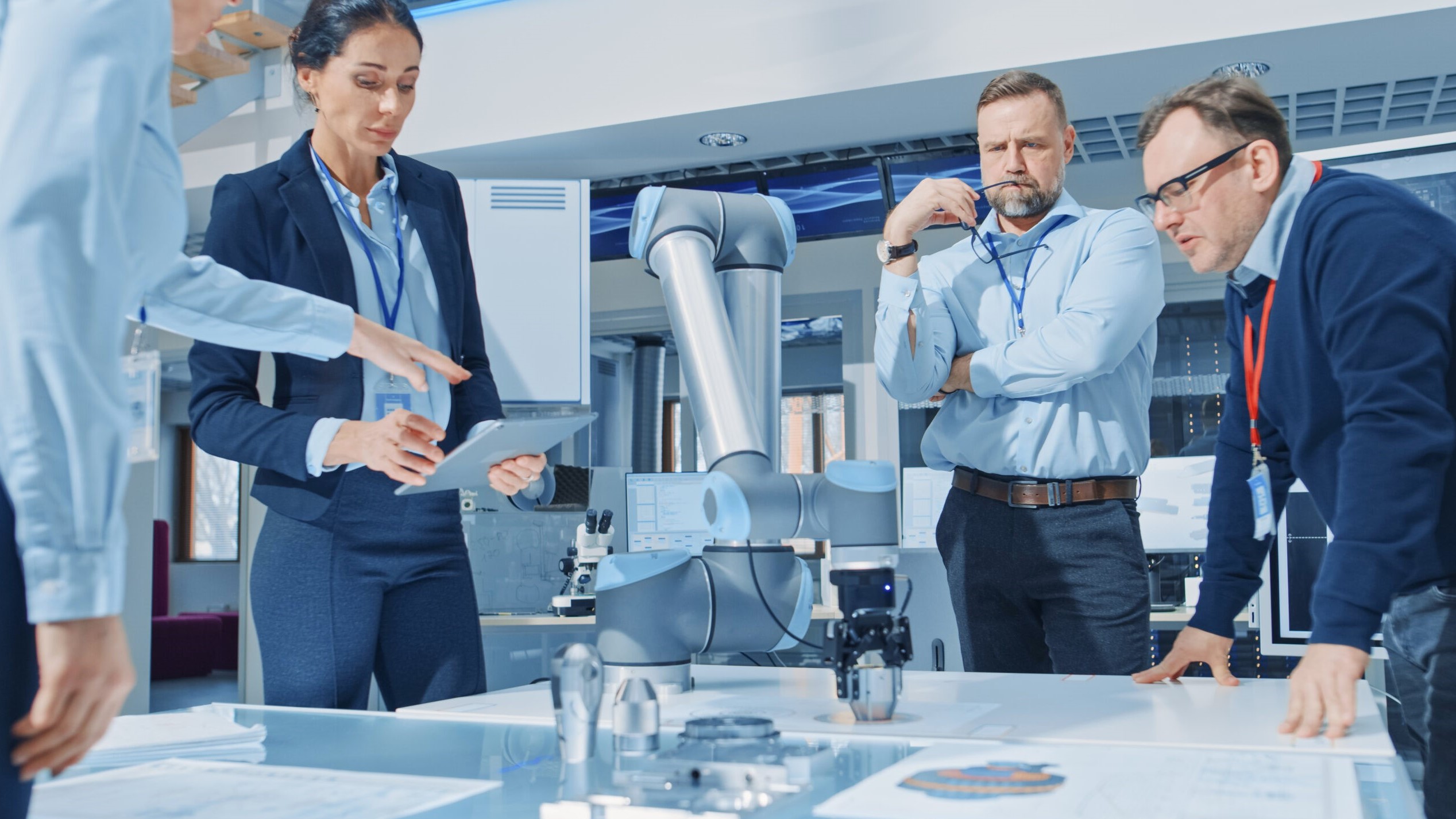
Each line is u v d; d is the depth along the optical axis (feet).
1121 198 16.98
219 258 4.90
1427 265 3.74
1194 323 17.97
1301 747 2.88
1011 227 7.08
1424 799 4.38
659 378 27.58
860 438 18.13
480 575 13.69
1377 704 3.66
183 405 35.96
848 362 18.35
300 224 5.06
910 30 13.05
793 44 13.56
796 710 3.67
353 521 5.00
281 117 15.88
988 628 6.69
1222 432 4.99
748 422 4.02
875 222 15.57
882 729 3.20
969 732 3.13
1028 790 2.27
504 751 3.01
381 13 4.94
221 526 35.68
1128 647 6.23
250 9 15.07
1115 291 6.30
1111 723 3.28
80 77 1.99
